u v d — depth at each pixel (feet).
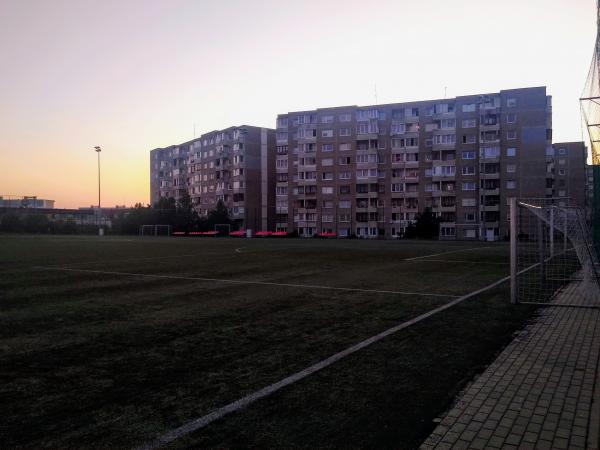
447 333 24.99
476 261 74.49
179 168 420.77
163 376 17.99
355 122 299.17
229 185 351.05
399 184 289.74
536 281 47.34
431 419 13.92
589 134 52.49
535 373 18.13
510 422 13.65
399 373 18.25
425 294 39.04
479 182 263.90
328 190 306.35
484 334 24.75
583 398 15.49
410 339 23.68
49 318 29.25
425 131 283.79
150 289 42.22
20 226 287.89
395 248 119.55
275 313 30.73
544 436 12.73
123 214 340.18
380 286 44.14
